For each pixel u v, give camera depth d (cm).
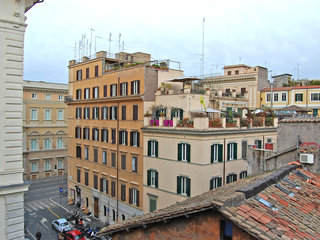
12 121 1570
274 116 4056
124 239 1311
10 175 1558
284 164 1727
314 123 1681
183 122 3075
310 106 5131
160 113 3356
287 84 6488
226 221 953
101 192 4238
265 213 971
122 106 3875
